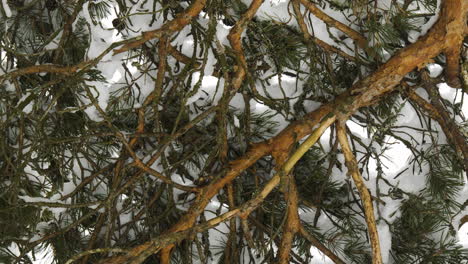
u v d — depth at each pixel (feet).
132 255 7.09
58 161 8.54
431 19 8.11
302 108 9.15
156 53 8.99
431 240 9.27
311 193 9.46
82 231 9.24
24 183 8.91
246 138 8.70
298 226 8.28
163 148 7.82
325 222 9.51
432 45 8.00
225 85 7.71
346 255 9.18
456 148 8.30
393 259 9.35
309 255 8.95
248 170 9.10
